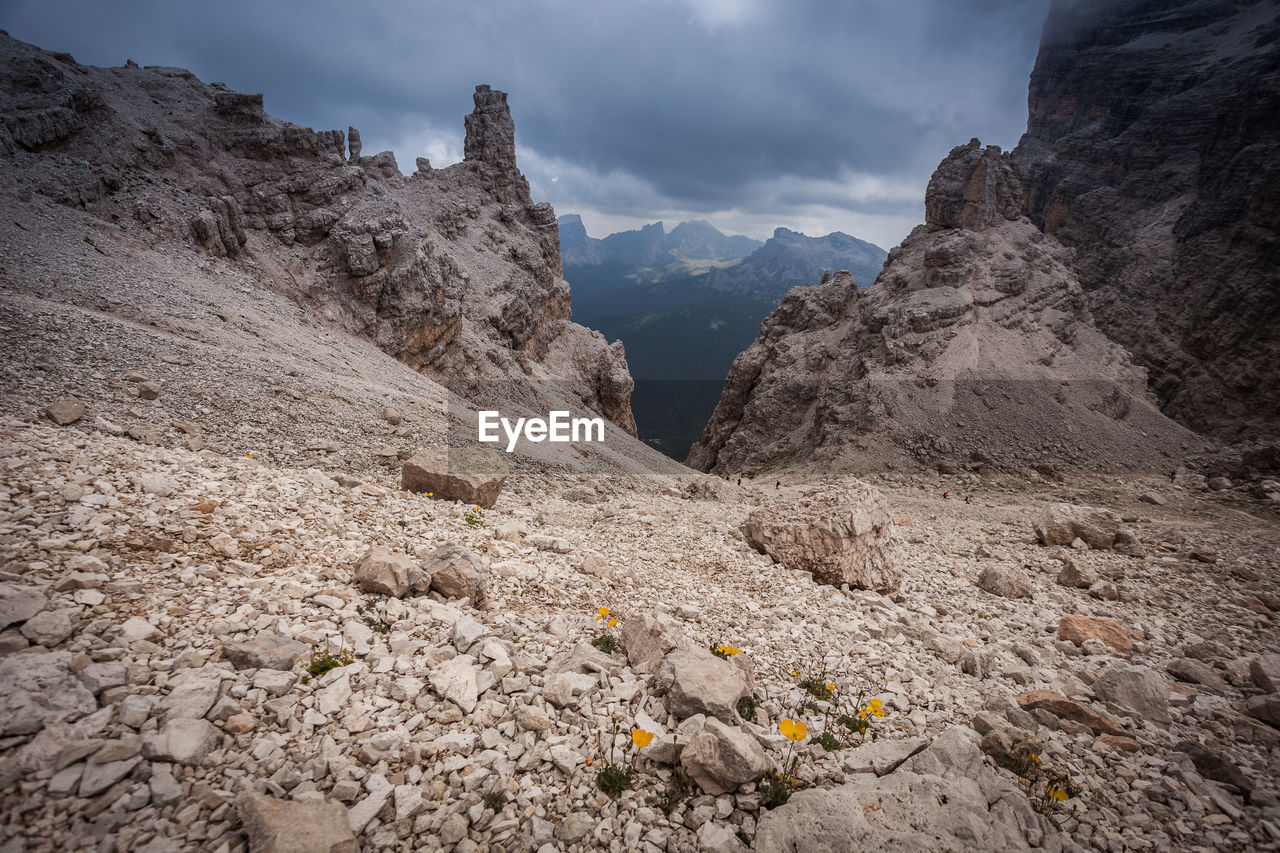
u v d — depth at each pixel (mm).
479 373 73688
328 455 20719
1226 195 115750
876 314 105875
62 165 45438
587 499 28156
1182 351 112000
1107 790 7355
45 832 4418
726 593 14102
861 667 10266
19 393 16797
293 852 4461
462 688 7109
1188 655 14398
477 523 15578
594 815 5840
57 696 5410
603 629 10156
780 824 5738
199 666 6477
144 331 27109
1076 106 180625
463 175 115750
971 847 5633
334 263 60312
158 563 8398
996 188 116312
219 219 53062
